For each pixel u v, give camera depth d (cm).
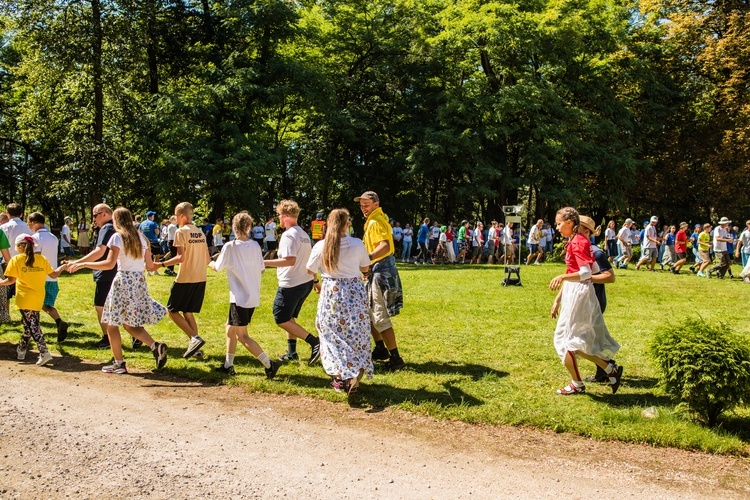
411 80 3250
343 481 410
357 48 3297
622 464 446
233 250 636
